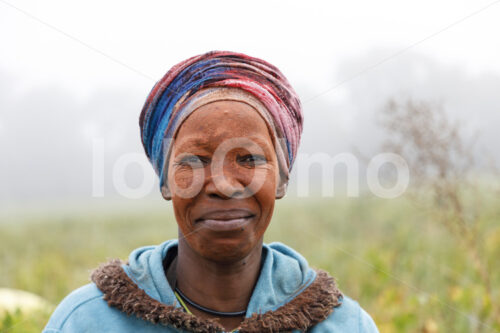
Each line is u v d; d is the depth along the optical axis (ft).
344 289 15.74
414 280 16.07
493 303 13.97
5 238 25.53
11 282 17.12
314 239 19.77
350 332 7.41
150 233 24.63
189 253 7.27
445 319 13.74
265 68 7.41
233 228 6.48
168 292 7.18
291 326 7.10
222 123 6.63
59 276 17.80
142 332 6.88
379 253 17.38
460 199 15.01
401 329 13.55
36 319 12.42
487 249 16.16
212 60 7.19
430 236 18.19
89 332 6.91
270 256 7.57
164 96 7.27
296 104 7.73
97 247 21.97
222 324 7.25
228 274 7.20
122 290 7.08
